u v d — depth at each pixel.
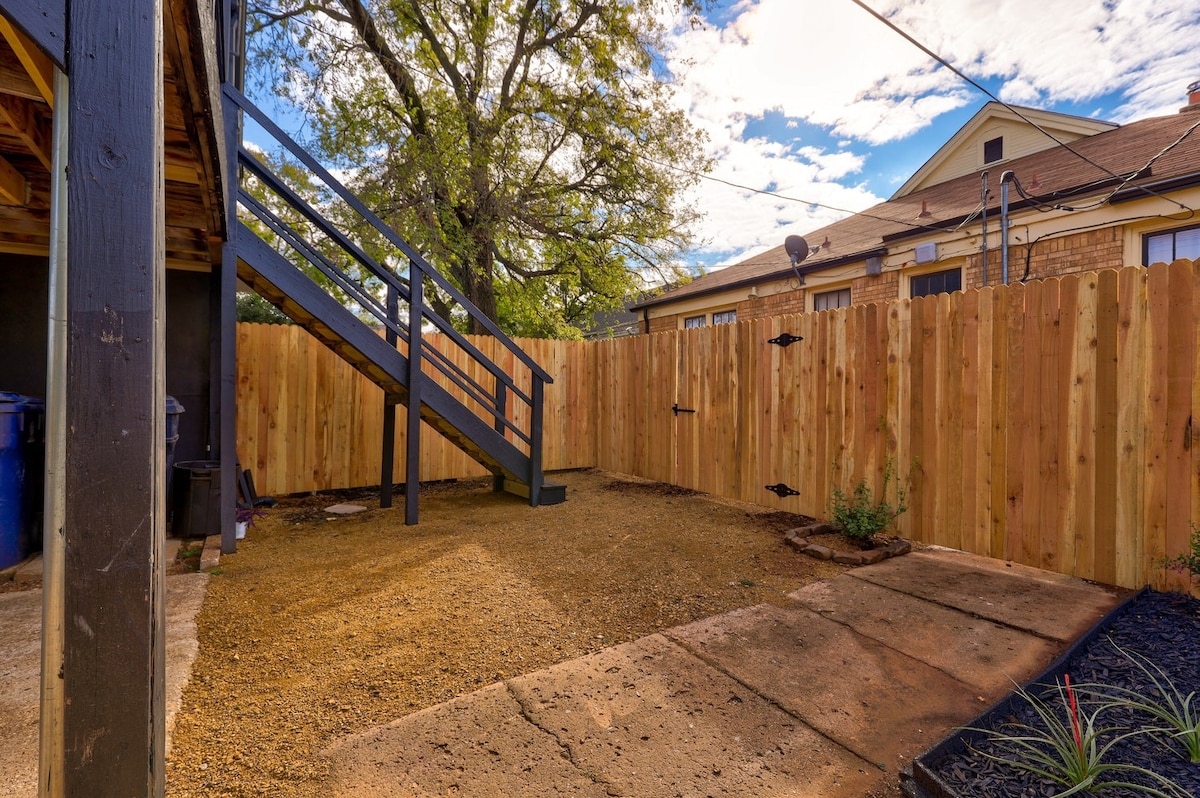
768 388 4.88
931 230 7.38
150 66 1.17
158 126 1.19
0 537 3.17
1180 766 1.55
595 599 2.92
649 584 3.14
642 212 10.45
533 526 4.40
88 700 1.10
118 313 1.13
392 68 8.34
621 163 9.84
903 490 3.90
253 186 8.03
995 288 3.42
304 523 4.49
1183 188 5.33
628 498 5.53
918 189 10.27
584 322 15.47
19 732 1.70
